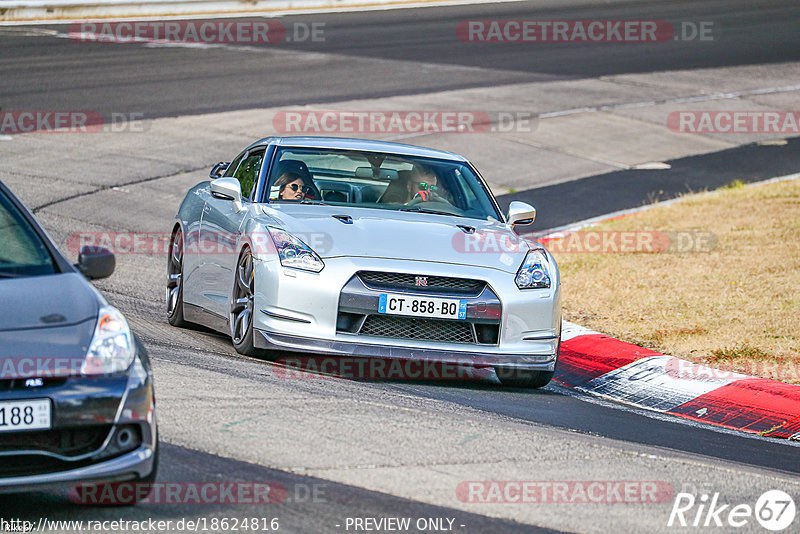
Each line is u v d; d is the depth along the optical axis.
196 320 28.98
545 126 70.31
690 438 22.72
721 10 122.94
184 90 72.19
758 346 30.53
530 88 81.00
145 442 14.70
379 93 75.50
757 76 90.62
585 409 24.59
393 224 25.70
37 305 15.07
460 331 24.22
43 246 16.58
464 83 81.06
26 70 74.94
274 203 26.95
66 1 101.50
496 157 62.25
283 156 28.56
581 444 19.88
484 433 19.80
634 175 61.12
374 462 17.33
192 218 30.17
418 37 100.38
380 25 106.50
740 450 22.12
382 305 23.55
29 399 13.88
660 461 19.36
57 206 45.78
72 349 14.47
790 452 22.66
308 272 23.67
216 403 19.67
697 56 97.81
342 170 28.39
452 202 28.16
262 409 19.61
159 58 83.06
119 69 77.75
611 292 37.28
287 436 18.17
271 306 23.80
